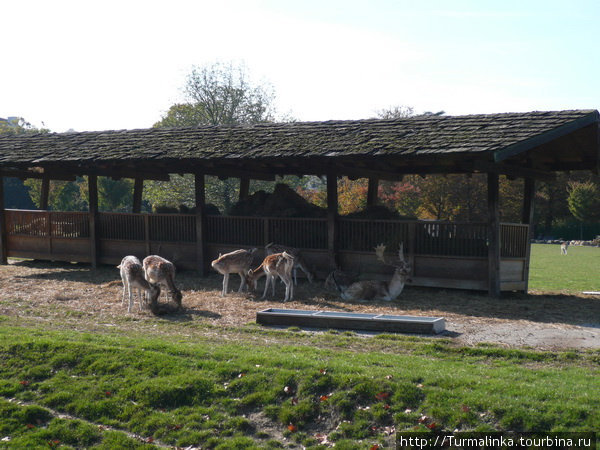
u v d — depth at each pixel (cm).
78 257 1895
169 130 1895
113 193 6462
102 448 670
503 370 779
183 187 3728
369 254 1493
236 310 1228
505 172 1345
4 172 2000
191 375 783
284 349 900
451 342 945
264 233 1641
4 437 703
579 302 1338
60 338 956
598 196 5850
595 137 1359
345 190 4281
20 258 2169
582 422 592
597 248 4953
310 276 1536
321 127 1628
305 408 692
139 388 766
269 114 4500
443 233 1407
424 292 1416
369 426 653
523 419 605
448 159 1265
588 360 844
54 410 757
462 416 625
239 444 650
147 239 1794
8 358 877
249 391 743
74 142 1945
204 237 1697
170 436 682
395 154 1301
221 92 4409
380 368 771
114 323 1129
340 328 1056
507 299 1350
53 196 6156
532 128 1273
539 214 6544
